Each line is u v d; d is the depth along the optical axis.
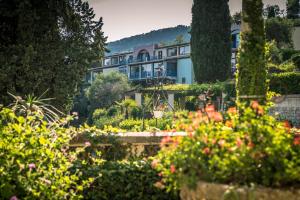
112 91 60.91
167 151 4.88
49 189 6.21
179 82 81.31
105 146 8.07
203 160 4.56
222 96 34.72
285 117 26.95
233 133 4.94
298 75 27.25
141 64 90.94
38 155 6.30
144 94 46.09
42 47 19.62
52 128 7.17
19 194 5.96
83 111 61.00
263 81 7.39
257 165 4.50
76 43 20.95
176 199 7.13
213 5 50.12
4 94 18.50
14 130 6.43
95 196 7.28
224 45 50.12
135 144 8.11
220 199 4.23
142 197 7.25
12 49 18.89
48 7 20.03
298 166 4.41
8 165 5.96
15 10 18.95
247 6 7.40
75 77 20.50
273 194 4.04
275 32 57.66
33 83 18.98
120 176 7.28
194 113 5.06
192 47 51.47
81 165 7.41
